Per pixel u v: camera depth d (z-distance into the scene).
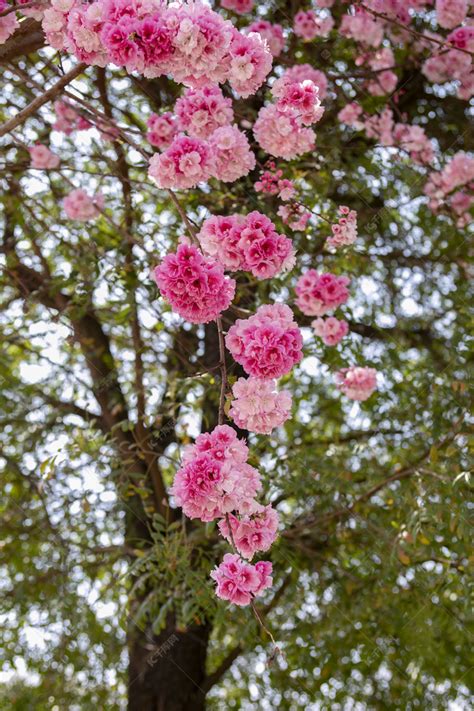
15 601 4.96
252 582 2.41
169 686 4.77
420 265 5.32
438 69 5.14
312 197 4.42
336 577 5.01
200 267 2.46
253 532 2.50
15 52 3.14
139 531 4.93
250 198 4.35
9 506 5.19
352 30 4.90
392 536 4.38
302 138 3.10
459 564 4.46
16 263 4.90
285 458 4.52
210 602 4.09
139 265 4.42
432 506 3.93
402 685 5.21
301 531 4.84
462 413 4.28
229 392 2.62
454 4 4.75
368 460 4.93
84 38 2.54
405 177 4.92
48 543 5.11
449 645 4.93
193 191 4.61
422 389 4.79
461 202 5.10
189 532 4.80
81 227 4.86
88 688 5.07
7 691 5.18
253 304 4.39
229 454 2.41
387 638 4.98
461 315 4.88
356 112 4.93
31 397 5.36
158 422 4.70
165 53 2.53
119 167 4.73
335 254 4.68
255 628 4.47
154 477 4.88
